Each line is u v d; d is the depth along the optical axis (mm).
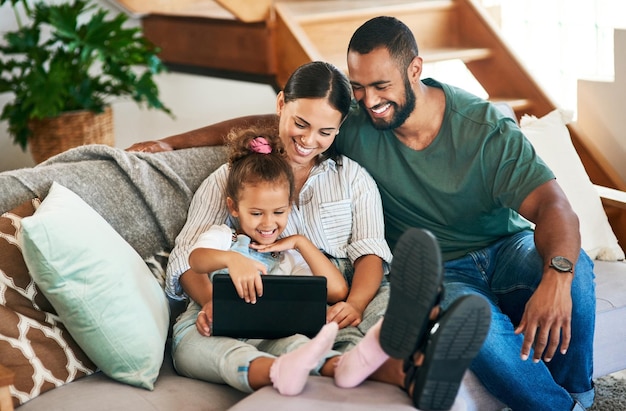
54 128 4039
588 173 3297
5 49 4043
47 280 1726
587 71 3568
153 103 4199
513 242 2232
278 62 3684
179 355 1870
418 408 1584
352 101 2330
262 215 1959
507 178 2125
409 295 1529
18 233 1850
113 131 4371
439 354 1510
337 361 1742
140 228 2059
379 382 1694
